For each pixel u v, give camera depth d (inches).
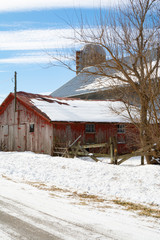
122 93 550.9
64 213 239.5
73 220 217.8
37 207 257.0
